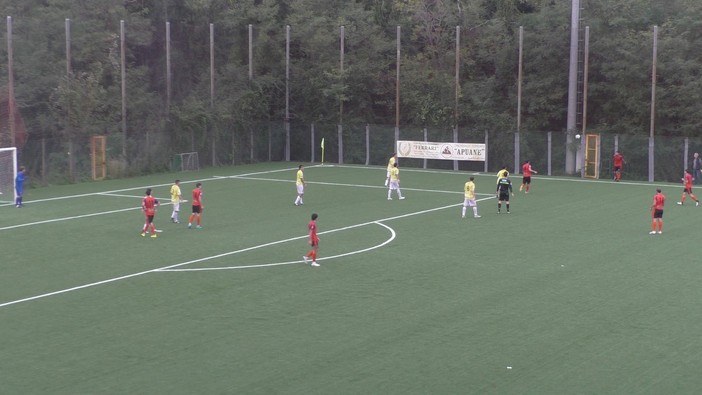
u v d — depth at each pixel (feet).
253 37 218.38
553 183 166.81
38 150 165.58
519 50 197.98
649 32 199.31
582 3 204.74
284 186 158.61
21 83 180.65
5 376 54.70
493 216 121.70
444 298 74.49
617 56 201.46
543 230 109.50
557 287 78.28
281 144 215.72
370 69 225.35
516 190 154.61
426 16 231.91
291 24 220.23
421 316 68.64
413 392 51.62
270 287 78.89
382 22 236.63
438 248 97.45
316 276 83.46
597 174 179.83
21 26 185.78
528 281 80.79
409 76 222.28
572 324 66.08
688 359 57.47
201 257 92.99
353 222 116.57
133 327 65.87
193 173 183.93
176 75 215.51
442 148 195.31
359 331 64.49
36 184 160.25
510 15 229.04
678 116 199.82
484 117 211.82
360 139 208.33
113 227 112.88
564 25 206.69
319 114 219.41
